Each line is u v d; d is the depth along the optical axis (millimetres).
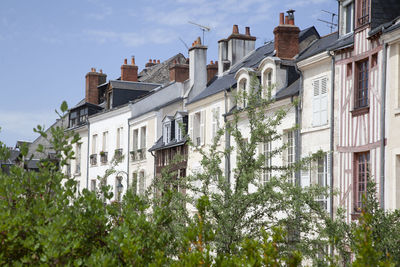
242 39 31844
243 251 5855
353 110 18000
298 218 10492
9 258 5859
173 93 36844
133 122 38219
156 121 35188
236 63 31719
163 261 5535
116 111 40375
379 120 16812
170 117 33094
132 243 5422
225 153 11273
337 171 18672
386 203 16234
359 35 18016
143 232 5906
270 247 5426
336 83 19047
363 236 5402
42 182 6320
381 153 16453
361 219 6133
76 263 5363
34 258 5746
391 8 17750
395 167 15984
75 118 47750
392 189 16031
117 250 5508
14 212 6145
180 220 10133
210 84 33375
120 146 40094
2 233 5766
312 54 20016
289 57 24984
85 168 44531
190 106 30562
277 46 25000
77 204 6176
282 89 23109
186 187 11062
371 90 17266
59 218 5570
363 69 18031
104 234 6039
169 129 33094
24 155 6609
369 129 17281
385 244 7773
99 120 43062
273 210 10609
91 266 5262
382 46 16734
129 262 5383
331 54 19109
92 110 45750
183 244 5961
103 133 42438
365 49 17719
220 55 32156
